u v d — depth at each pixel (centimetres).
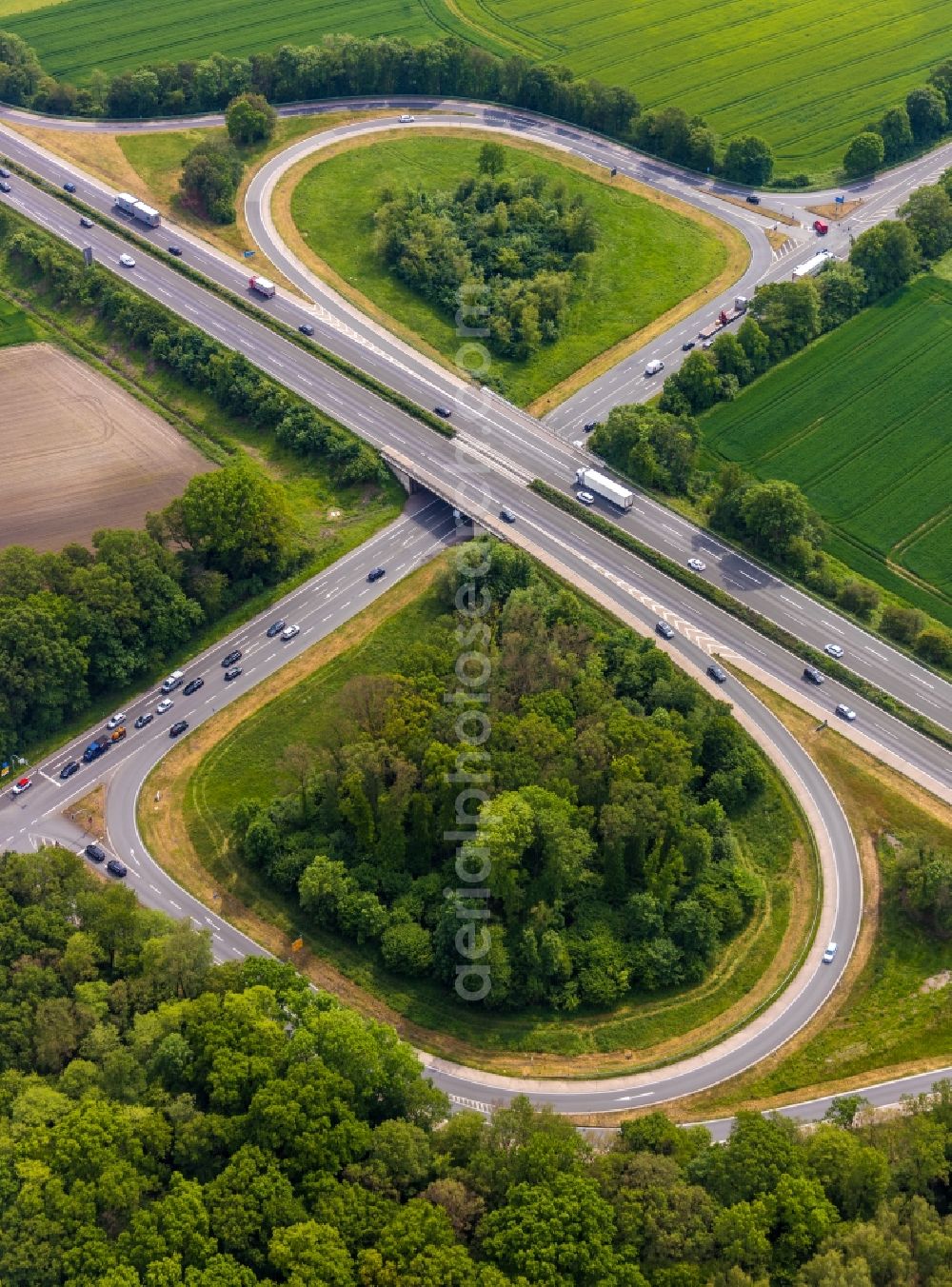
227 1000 19512
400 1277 16150
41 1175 17238
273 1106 17825
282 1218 16962
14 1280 16500
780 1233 17188
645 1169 17612
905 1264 16412
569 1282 16225
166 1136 17812
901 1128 18738
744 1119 18450
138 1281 16238
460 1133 18525
